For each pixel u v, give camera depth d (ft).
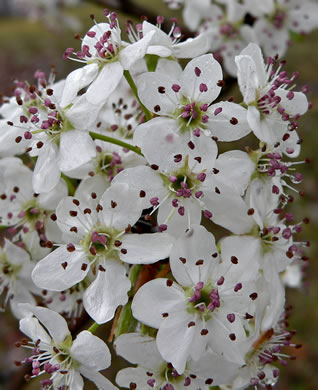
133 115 0.55
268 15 0.73
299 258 0.58
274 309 0.51
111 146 0.52
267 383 0.54
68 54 0.50
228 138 0.49
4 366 1.00
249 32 0.73
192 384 0.49
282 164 0.50
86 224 0.50
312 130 1.43
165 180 0.49
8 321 1.08
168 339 0.47
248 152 0.50
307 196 1.30
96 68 0.50
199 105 0.49
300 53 1.60
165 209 0.49
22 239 0.54
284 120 0.50
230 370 0.49
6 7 2.05
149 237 0.49
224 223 0.50
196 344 0.48
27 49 1.76
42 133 0.50
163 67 0.53
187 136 0.48
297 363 1.05
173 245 0.48
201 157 0.48
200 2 0.73
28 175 0.54
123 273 0.49
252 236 0.50
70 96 0.50
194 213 0.49
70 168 0.49
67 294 0.54
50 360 0.49
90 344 0.48
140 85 0.49
